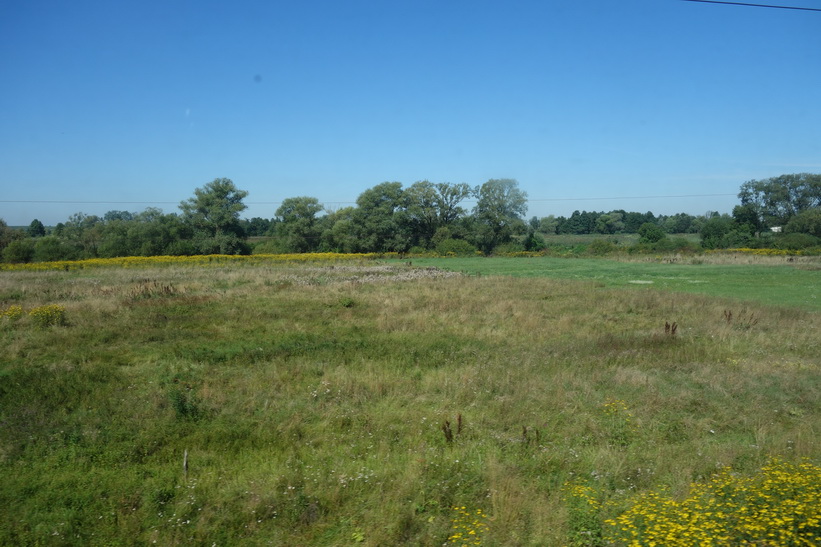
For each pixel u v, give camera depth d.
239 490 7.20
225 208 69.06
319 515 6.60
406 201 78.81
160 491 7.17
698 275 38.34
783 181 83.12
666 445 8.76
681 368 13.25
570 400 10.81
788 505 5.49
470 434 9.27
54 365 13.29
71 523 6.47
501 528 6.05
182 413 10.18
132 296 24.69
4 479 7.61
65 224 87.31
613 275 38.84
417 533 6.19
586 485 7.25
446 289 28.84
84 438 9.09
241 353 14.51
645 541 5.37
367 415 10.10
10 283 31.06
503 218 74.94
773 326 18.17
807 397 10.99
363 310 21.83
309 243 78.62
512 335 17.41
